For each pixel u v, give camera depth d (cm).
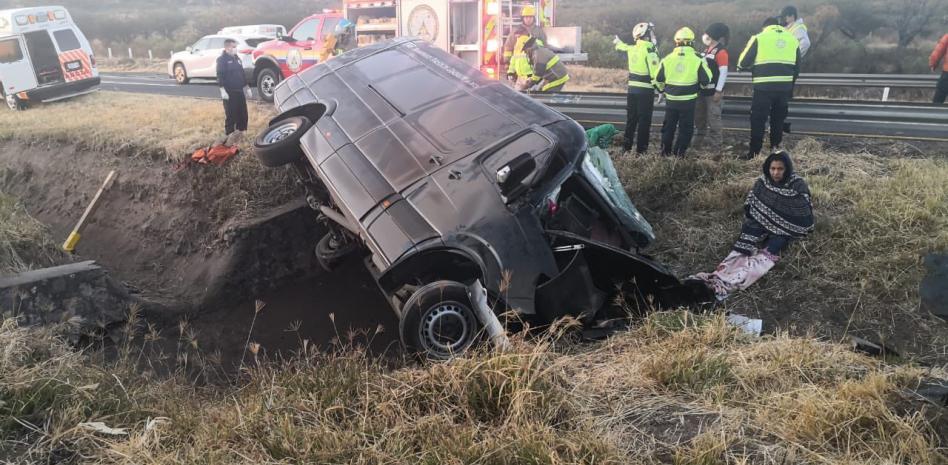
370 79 635
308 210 789
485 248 439
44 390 368
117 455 327
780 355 406
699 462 303
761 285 569
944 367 425
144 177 867
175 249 802
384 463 315
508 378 367
